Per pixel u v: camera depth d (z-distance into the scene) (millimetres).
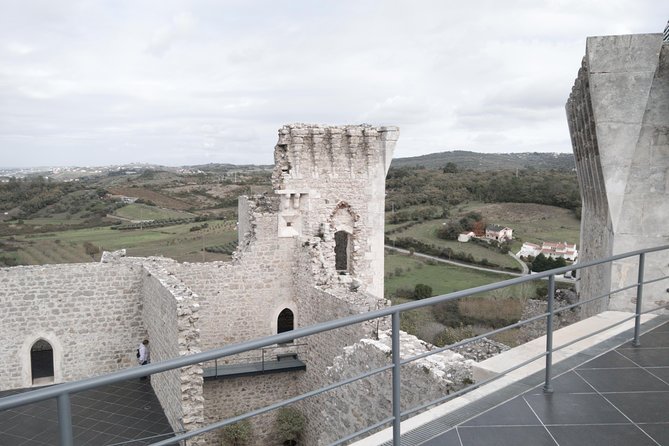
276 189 22000
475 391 6883
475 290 5543
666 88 10375
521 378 7277
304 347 19844
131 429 15797
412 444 5578
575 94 15281
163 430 15742
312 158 21766
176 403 15242
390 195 80375
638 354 8125
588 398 6605
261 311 21609
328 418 12516
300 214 21828
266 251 21484
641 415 6164
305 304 20500
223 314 21172
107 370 21000
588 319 10078
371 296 17672
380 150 22609
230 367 19328
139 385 19453
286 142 21562
